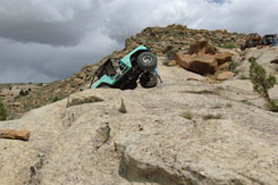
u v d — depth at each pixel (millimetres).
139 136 5613
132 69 12352
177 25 70438
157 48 51844
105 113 7820
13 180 5340
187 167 4148
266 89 12602
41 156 6180
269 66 21578
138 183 4574
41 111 11180
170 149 4734
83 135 6508
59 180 5168
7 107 77375
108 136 6207
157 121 6309
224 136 4891
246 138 4723
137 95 10047
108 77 12719
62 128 7957
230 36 61312
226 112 7465
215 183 3771
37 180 5453
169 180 4297
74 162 5617
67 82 77812
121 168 5137
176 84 12367
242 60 26188
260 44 35562
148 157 4652
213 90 11477
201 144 4730
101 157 5594
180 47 48844
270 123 6535
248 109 8031
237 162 4035
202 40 29703
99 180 4922
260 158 4070
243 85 16359
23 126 8094
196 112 7395
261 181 3615
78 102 10086
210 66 25562
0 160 5855
